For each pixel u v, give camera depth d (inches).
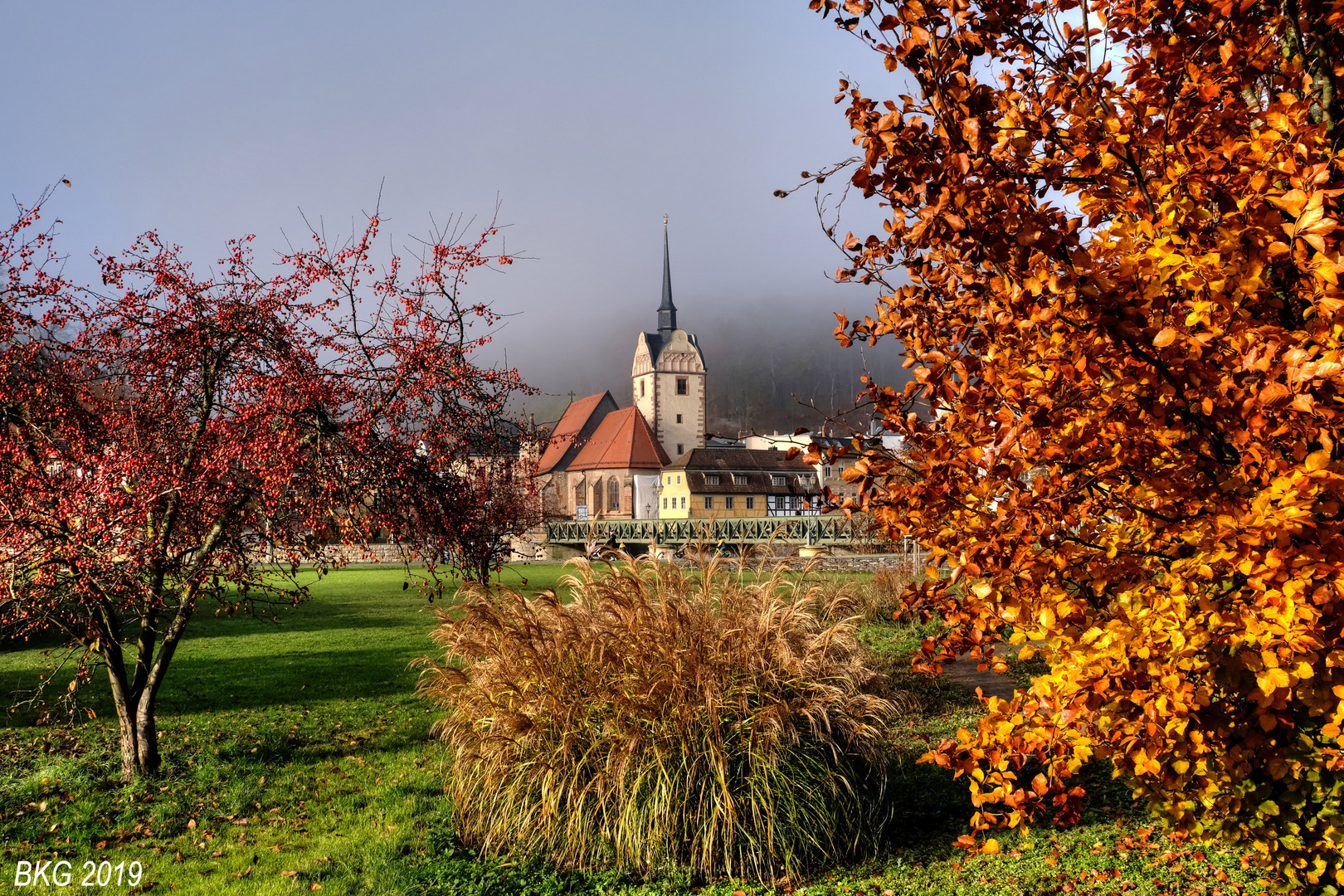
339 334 323.0
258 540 321.4
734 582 292.7
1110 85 141.6
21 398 303.0
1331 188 112.6
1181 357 113.0
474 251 321.1
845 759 255.9
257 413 298.5
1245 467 114.8
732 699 252.8
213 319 319.6
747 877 237.0
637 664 262.8
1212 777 150.9
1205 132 133.0
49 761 358.6
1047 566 122.6
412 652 687.1
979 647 141.0
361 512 314.0
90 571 280.4
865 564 1272.1
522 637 277.0
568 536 2106.3
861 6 125.9
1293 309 124.7
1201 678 138.0
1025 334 118.8
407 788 329.4
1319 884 163.0
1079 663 121.3
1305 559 107.7
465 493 327.3
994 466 111.1
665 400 4768.7
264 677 577.9
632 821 239.0
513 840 259.3
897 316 141.6
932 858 247.8
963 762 145.6
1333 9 123.3
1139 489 131.4
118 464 285.0
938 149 128.7
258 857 265.3
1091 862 234.5
